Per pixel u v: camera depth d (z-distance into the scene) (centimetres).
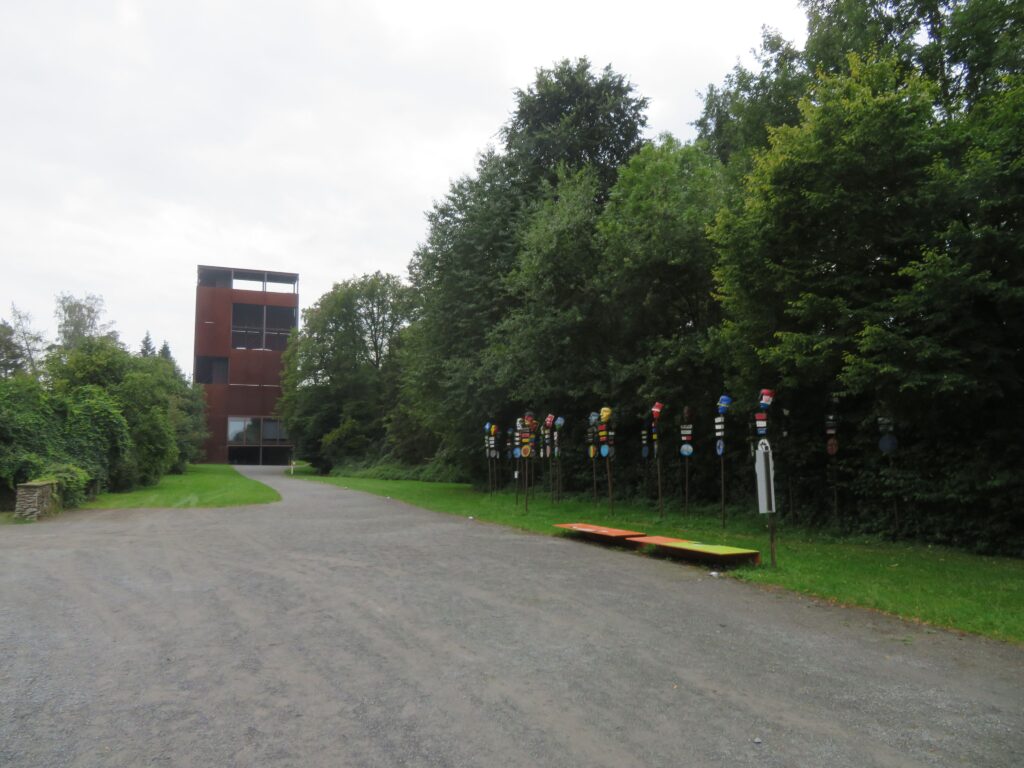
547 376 2211
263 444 7900
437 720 450
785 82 1877
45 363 3925
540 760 391
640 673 543
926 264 1060
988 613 724
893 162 1166
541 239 2122
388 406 6172
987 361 1087
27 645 623
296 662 571
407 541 1313
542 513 1912
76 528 1548
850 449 1448
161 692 504
